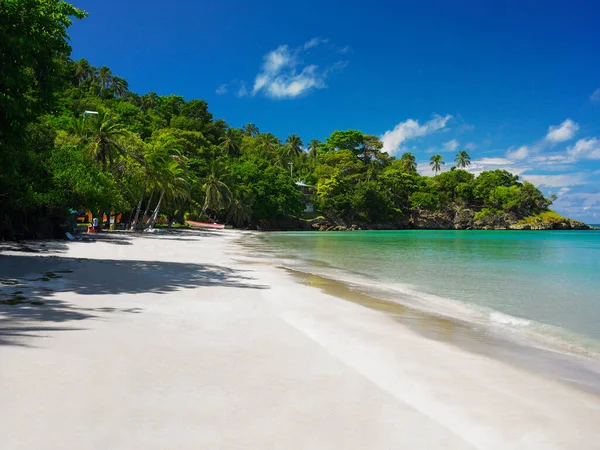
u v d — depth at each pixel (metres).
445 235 81.44
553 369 6.31
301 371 5.55
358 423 4.12
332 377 5.38
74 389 4.52
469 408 4.65
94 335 6.68
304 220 114.81
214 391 4.71
